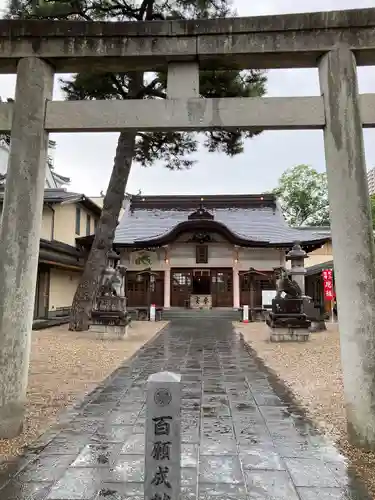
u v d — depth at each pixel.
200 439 4.59
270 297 22.56
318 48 4.79
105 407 5.79
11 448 4.24
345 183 4.59
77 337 13.91
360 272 4.43
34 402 5.98
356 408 4.34
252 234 28.09
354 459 4.04
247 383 7.48
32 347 11.39
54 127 4.91
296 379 7.78
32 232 4.77
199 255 27.20
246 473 3.73
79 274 26.62
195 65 5.02
